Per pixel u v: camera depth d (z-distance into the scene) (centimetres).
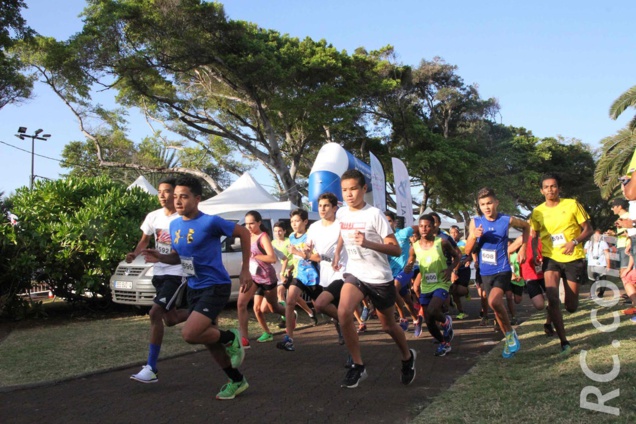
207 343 459
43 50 2222
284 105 2286
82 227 995
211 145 3069
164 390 502
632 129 1952
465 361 640
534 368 547
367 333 878
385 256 491
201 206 1534
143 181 1630
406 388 507
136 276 978
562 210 625
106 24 2062
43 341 750
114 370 583
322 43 2636
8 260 956
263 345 755
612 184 2005
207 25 2183
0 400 473
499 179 3428
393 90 2917
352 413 430
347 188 493
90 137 2783
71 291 1053
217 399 472
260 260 749
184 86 2628
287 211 1272
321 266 626
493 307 614
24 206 1042
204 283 470
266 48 2353
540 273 725
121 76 2208
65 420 418
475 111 3556
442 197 3266
